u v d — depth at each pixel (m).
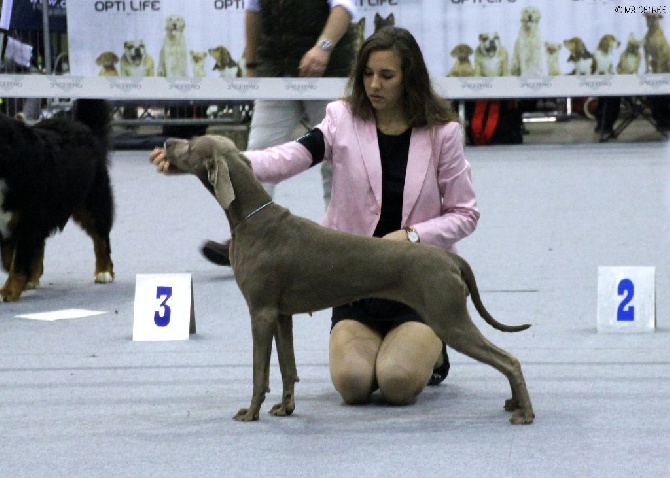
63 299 10.92
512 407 6.76
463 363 8.24
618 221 14.05
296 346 8.77
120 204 16.39
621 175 17.52
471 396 7.22
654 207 14.87
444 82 19.88
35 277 11.43
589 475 5.50
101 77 19.48
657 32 19.48
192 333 9.35
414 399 7.09
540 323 9.45
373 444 6.10
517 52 19.77
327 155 7.18
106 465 5.80
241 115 22.22
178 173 6.52
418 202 7.11
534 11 19.59
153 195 17.14
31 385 7.65
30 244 10.97
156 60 19.58
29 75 19.22
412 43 7.00
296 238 6.35
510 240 13.22
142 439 6.28
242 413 6.68
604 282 9.21
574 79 19.75
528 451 5.91
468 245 13.03
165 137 22.70
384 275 6.31
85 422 6.68
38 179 10.77
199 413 6.86
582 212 14.71
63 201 11.13
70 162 11.14
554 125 25.59
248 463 5.78
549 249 12.64
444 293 6.26
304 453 5.94
